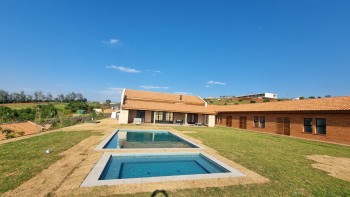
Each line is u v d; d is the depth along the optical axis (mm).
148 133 23781
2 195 5707
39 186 6332
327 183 7754
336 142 20234
